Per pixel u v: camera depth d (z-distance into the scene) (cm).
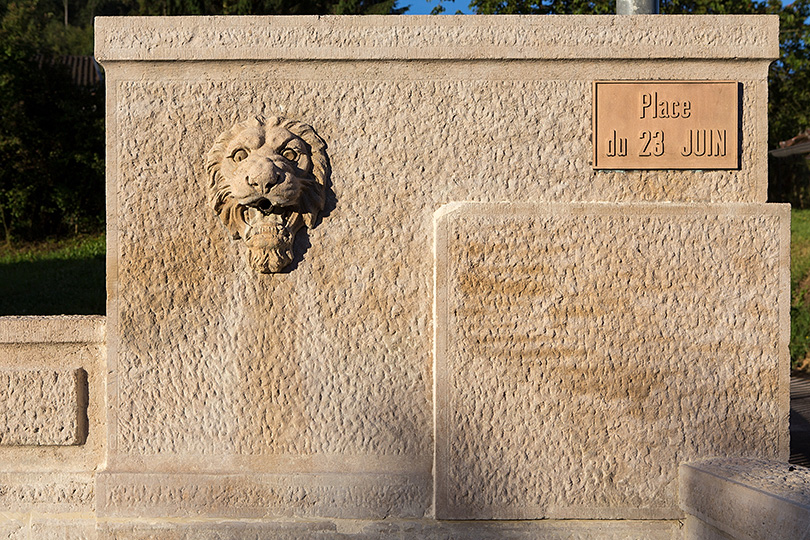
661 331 239
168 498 240
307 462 243
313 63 241
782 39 951
